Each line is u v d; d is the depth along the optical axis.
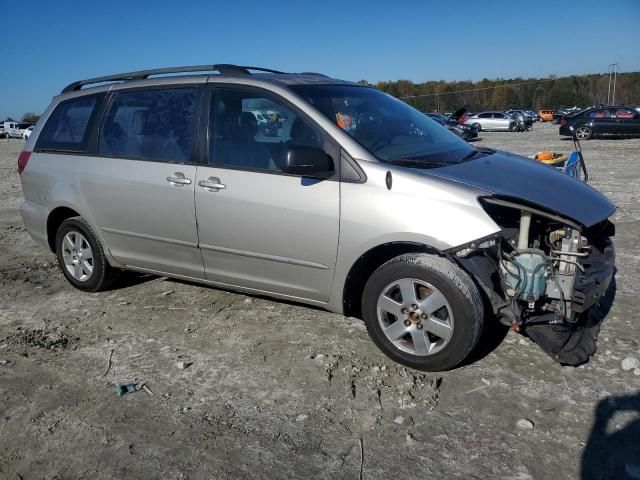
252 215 3.94
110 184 4.64
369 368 3.66
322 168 3.57
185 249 4.39
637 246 6.20
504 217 3.60
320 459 2.84
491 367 3.62
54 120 5.26
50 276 5.80
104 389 3.55
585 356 3.48
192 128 4.27
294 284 3.98
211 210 4.12
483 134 33.47
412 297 3.52
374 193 3.53
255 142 4.01
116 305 4.88
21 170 5.39
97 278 5.04
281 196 3.82
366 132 3.91
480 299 3.41
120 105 4.75
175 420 3.20
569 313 3.38
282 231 3.85
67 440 3.06
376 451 2.89
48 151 5.20
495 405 3.22
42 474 2.80
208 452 2.92
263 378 3.60
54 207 5.10
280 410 3.26
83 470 2.82
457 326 3.39
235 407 3.30
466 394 3.34
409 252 3.67
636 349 3.78
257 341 4.09
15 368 3.85
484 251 3.40
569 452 2.82
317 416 3.19
